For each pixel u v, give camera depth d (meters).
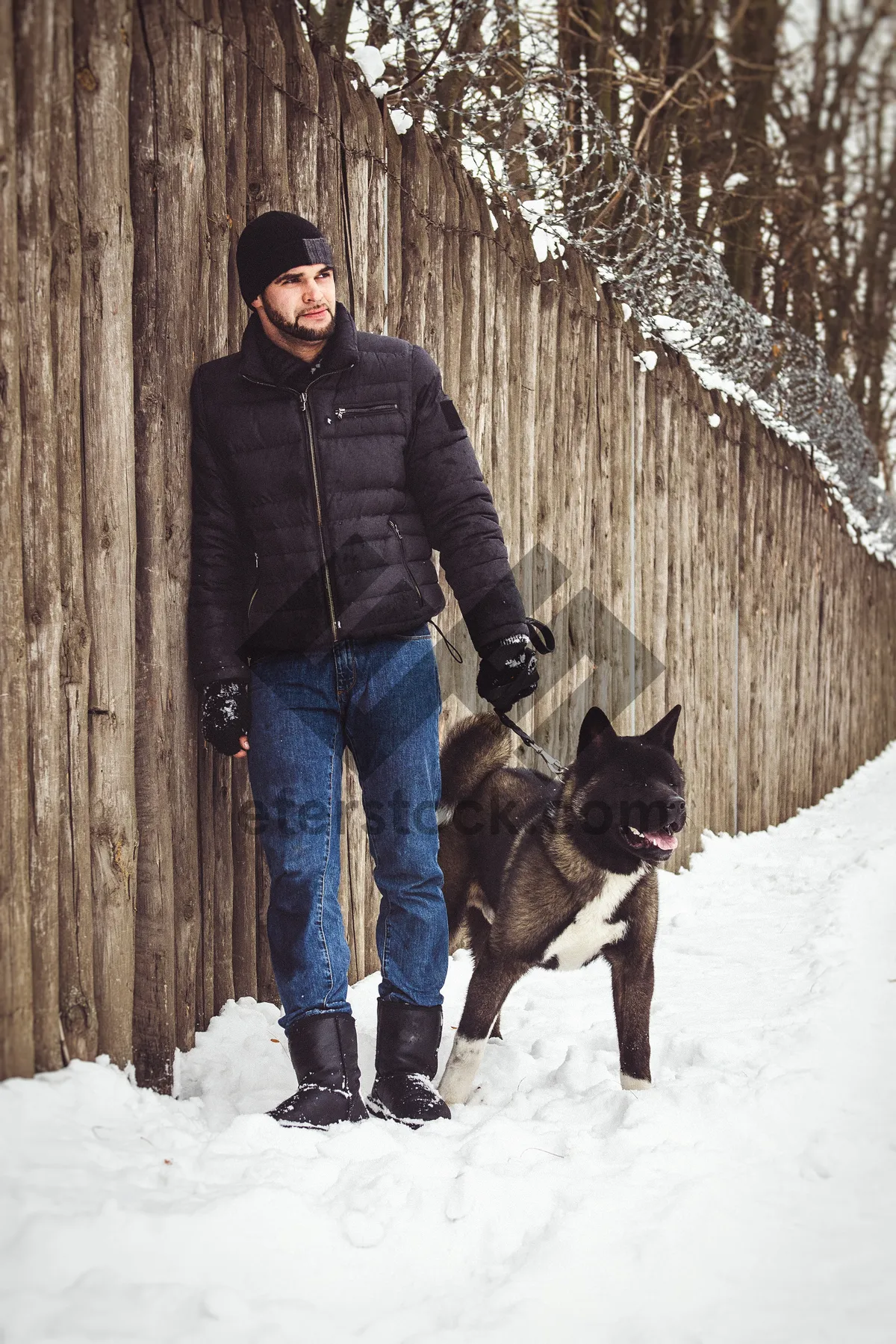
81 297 2.65
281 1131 2.56
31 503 2.49
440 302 4.30
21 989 2.43
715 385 7.36
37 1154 2.23
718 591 7.22
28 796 2.46
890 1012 3.88
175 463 2.96
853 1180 2.70
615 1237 2.32
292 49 3.56
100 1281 1.95
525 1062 3.45
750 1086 3.11
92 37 2.63
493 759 3.73
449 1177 2.49
